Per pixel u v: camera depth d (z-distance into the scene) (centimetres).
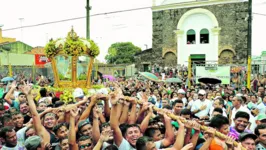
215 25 3769
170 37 4000
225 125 569
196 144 546
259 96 1330
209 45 3838
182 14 3922
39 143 511
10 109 801
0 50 3656
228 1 3691
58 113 654
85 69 1595
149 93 1401
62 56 1405
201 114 1070
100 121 644
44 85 1656
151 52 4112
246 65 1981
